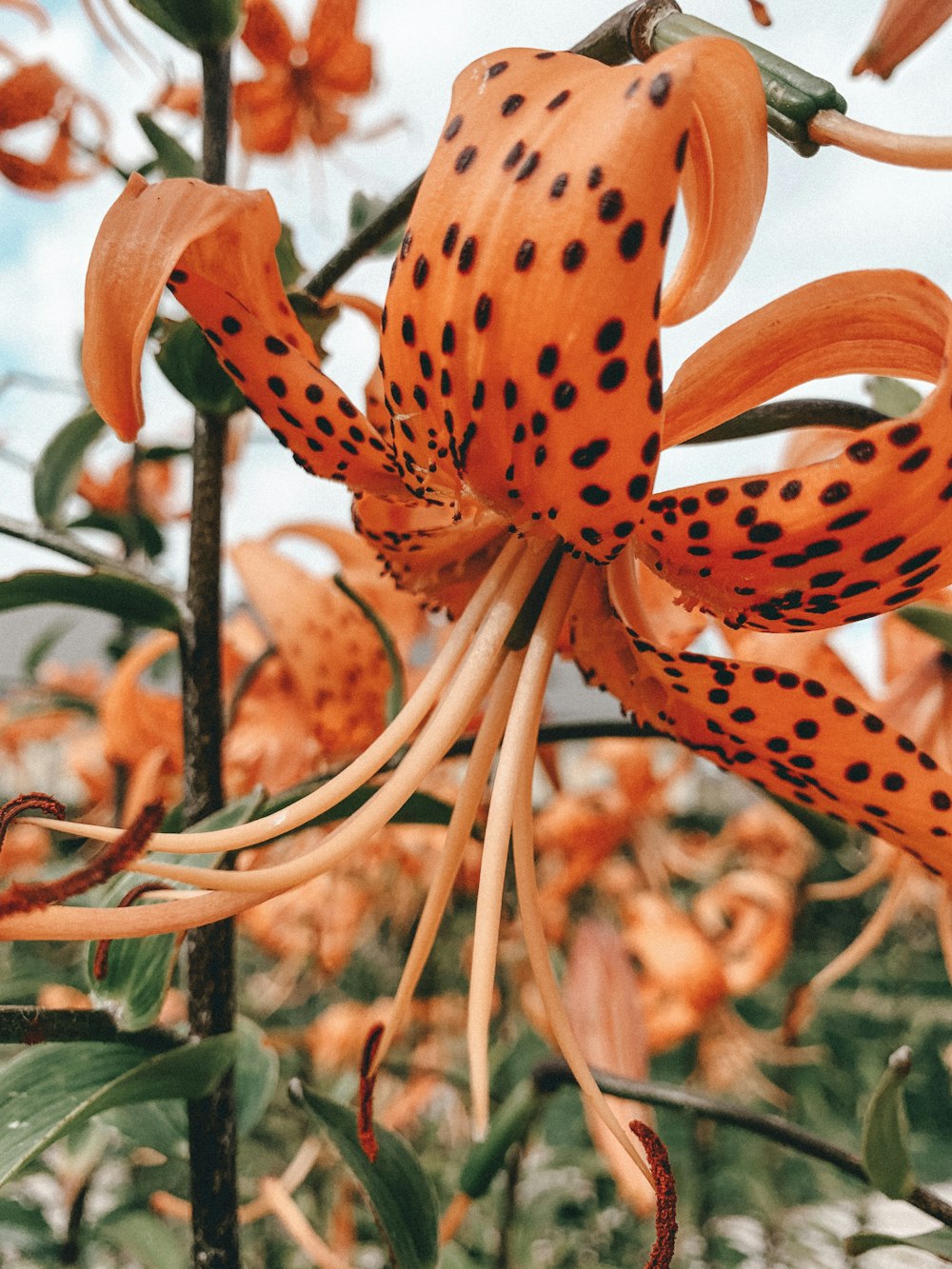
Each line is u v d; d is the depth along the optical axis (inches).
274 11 11.9
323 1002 23.0
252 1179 17.1
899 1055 5.7
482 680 5.5
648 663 5.2
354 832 5.3
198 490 6.8
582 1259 18.7
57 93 9.6
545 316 4.2
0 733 24.0
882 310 4.5
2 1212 12.0
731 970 15.5
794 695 4.9
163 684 15.8
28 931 4.8
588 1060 9.0
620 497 4.6
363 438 5.4
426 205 4.5
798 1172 22.4
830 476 4.5
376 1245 16.7
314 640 8.8
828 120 3.9
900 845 5.2
